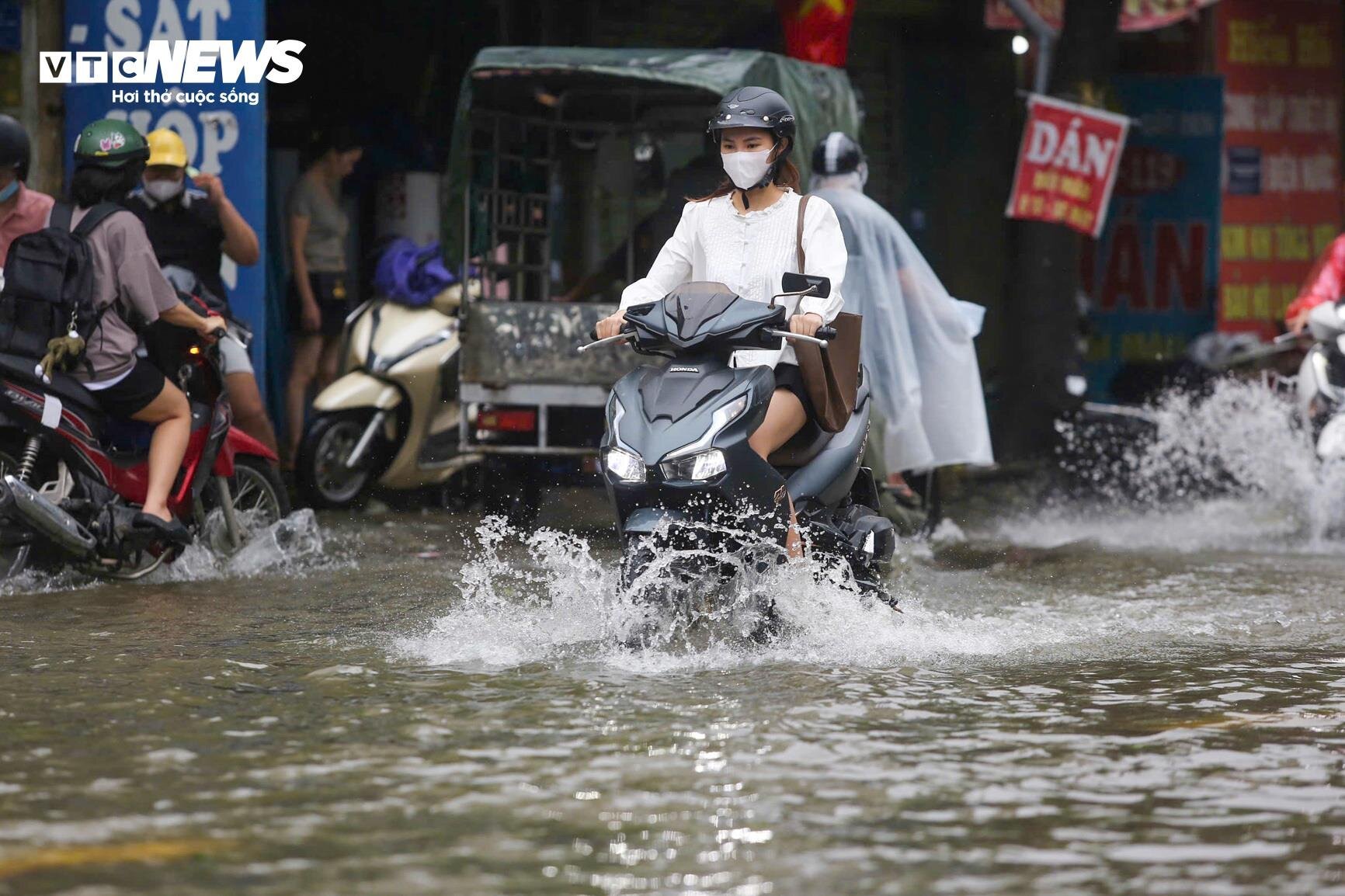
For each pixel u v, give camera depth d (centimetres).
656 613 1759
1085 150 4291
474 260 3322
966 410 2953
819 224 1853
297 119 4359
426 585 2352
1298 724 1471
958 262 5419
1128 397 4541
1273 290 5825
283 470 3838
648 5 4819
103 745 1359
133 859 1063
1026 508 3688
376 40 4478
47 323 2197
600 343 1788
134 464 2306
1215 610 2188
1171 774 1295
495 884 1018
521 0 4612
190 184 3269
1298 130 5834
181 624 1978
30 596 2192
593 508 3597
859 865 1063
